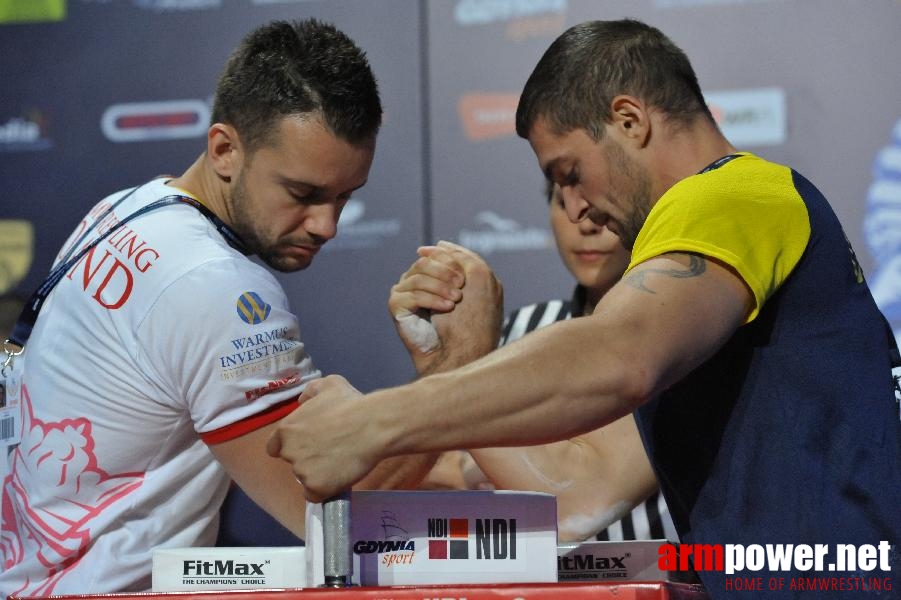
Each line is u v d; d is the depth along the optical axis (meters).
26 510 3.01
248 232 3.11
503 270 6.41
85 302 3.00
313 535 2.12
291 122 2.95
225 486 3.17
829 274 2.42
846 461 2.29
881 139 6.17
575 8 6.44
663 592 1.92
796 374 2.34
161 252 2.93
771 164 2.56
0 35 6.72
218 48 6.63
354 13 6.59
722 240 2.23
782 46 6.27
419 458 2.94
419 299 3.00
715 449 2.35
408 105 6.52
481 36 6.50
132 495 2.97
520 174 6.43
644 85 2.66
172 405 2.92
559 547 2.61
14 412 3.12
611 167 2.68
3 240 6.65
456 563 2.15
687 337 2.08
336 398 2.11
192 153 6.63
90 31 6.69
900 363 2.55
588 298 4.12
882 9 6.20
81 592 2.91
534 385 2.00
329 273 6.48
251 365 2.84
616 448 3.37
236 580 2.38
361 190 6.50
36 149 6.68
